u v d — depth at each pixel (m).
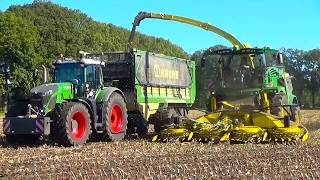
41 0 71.56
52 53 57.47
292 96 17.91
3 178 8.14
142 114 16.50
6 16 51.34
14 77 50.47
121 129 14.96
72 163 9.70
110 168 8.99
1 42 50.38
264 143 12.80
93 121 13.84
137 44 76.94
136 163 9.59
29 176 8.30
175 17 18.66
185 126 13.82
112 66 16.47
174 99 18.77
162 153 11.09
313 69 81.62
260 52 15.69
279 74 16.41
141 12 18.66
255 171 8.57
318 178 7.89
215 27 18.48
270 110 15.22
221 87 15.98
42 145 13.29
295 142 12.55
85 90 14.17
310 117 30.64
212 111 14.86
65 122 12.67
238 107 15.27
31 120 12.57
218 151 11.30
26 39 51.41
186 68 19.88
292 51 82.88
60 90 13.51
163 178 7.91
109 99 14.39
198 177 8.02
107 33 77.31
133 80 16.12
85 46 64.38
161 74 17.69
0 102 49.22
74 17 70.75
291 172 8.43
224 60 16.06
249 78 15.68
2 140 15.12
